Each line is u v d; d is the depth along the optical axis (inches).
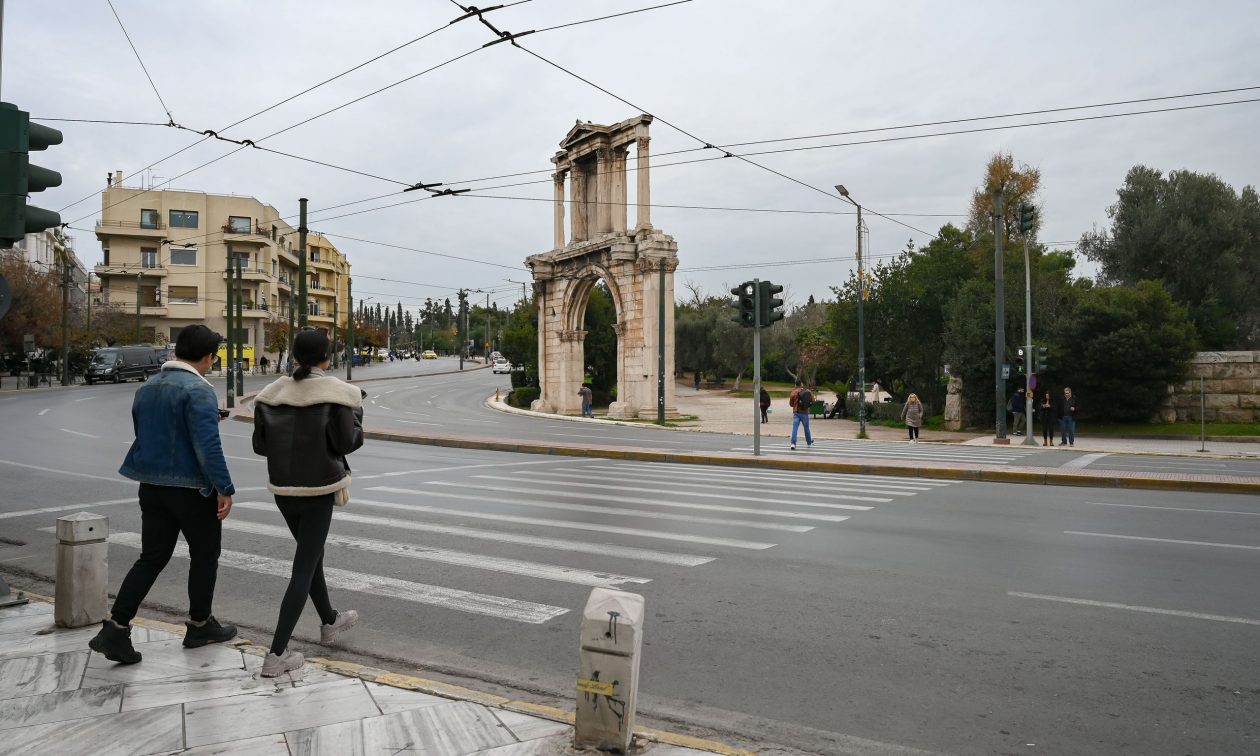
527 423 1299.2
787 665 201.5
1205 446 1003.9
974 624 231.8
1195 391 1245.1
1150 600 255.6
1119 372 1243.8
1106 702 178.1
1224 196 1526.8
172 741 150.8
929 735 162.9
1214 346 1435.8
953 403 1354.6
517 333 2272.4
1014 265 1368.1
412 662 205.6
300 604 186.7
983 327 1300.4
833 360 2316.7
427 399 1993.1
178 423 195.6
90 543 226.8
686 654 209.5
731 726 167.6
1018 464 692.7
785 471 636.1
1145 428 1221.1
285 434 187.5
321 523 190.9
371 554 318.0
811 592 265.1
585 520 391.5
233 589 274.2
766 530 368.5
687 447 850.8
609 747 145.5
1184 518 407.2
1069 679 191.2
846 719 170.6
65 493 478.6
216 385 2126.0
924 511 425.7
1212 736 161.3
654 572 290.5
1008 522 393.7
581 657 148.5
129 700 170.4
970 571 292.7
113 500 453.7
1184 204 1530.5
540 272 1729.8
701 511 420.5
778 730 165.6
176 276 2822.3
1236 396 1221.1
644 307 1465.3
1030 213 1019.3
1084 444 1058.1
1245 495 494.9
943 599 256.8
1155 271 1557.6
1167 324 1220.5
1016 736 162.1
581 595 262.7
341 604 254.7
